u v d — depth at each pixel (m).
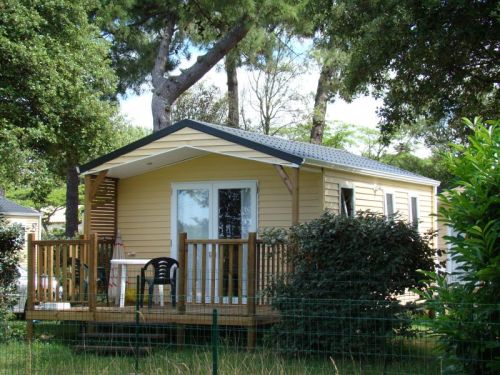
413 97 14.91
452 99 14.82
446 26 13.21
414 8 13.27
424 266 10.75
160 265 12.88
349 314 9.98
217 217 14.65
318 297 10.43
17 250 13.52
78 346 11.23
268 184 14.27
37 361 9.80
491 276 6.18
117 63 24.92
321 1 15.37
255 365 9.16
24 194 38.97
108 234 15.34
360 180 15.50
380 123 15.69
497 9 12.59
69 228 23.70
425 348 8.71
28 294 12.88
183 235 12.12
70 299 12.87
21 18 17.70
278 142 15.68
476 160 6.49
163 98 24.41
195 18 23.94
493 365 6.16
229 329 11.45
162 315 11.92
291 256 11.00
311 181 13.98
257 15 23.12
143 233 15.31
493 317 6.28
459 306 6.34
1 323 12.39
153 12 24.55
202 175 14.87
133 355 10.99
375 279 10.32
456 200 6.55
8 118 18.19
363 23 14.68
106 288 14.36
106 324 12.28
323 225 10.63
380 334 9.79
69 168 22.80
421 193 18.97
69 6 19.20
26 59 17.70
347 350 9.98
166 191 15.17
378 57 14.12
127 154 14.05
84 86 19.77
